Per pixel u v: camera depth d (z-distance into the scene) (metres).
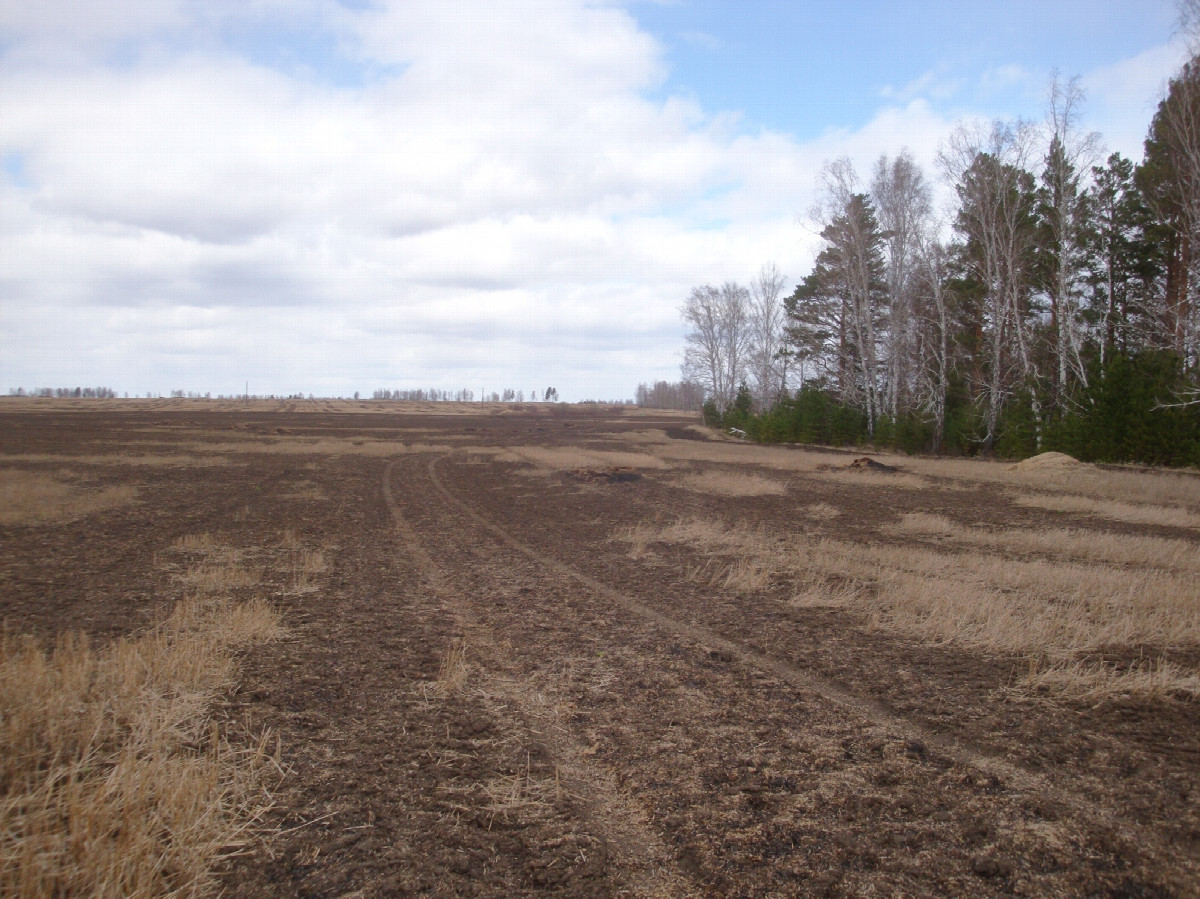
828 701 4.78
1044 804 3.40
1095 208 30.02
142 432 44.81
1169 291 28.95
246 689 4.82
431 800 3.43
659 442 44.00
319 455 30.44
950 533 12.02
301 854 2.95
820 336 48.41
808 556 10.00
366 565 9.46
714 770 3.78
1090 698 4.79
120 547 10.38
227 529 12.22
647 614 7.07
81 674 4.47
